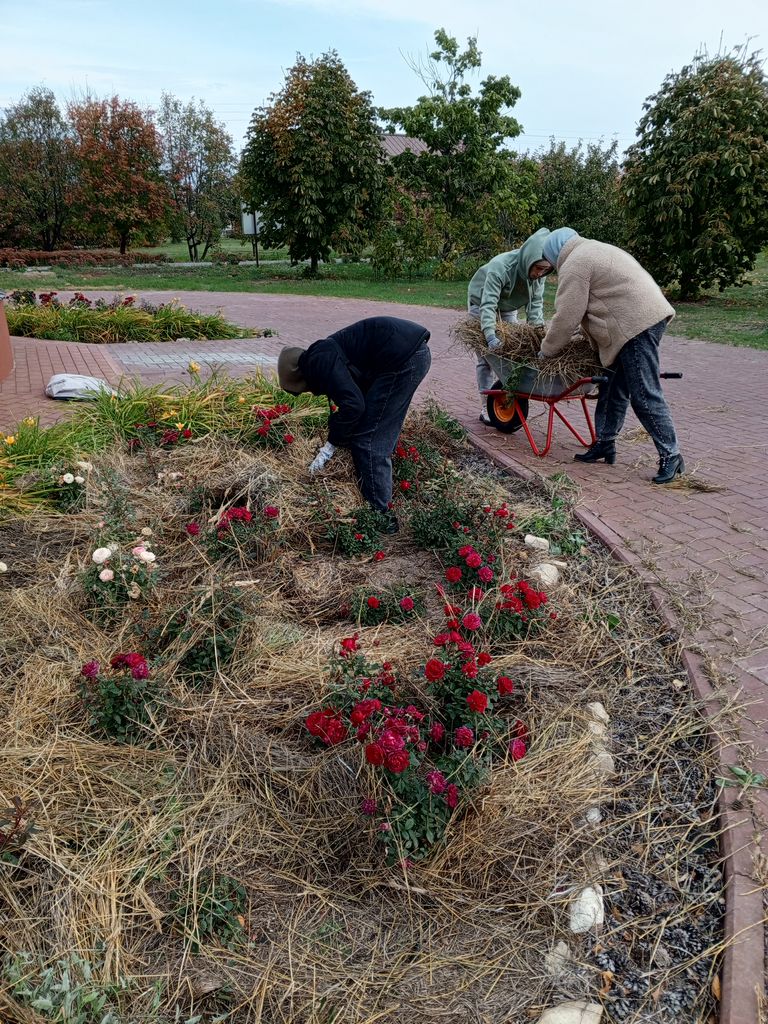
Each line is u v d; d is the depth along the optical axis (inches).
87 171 1269.7
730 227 653.9
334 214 975.0
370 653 120.0
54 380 276.5
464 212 964.6
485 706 94.0
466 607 134.2
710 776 99.3
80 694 102.4
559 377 205.2
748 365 383.2
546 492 194.5
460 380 343.3
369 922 79.7
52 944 73.9
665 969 75.8
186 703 106.8
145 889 81.2
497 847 87.0
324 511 167.2
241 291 805.2
